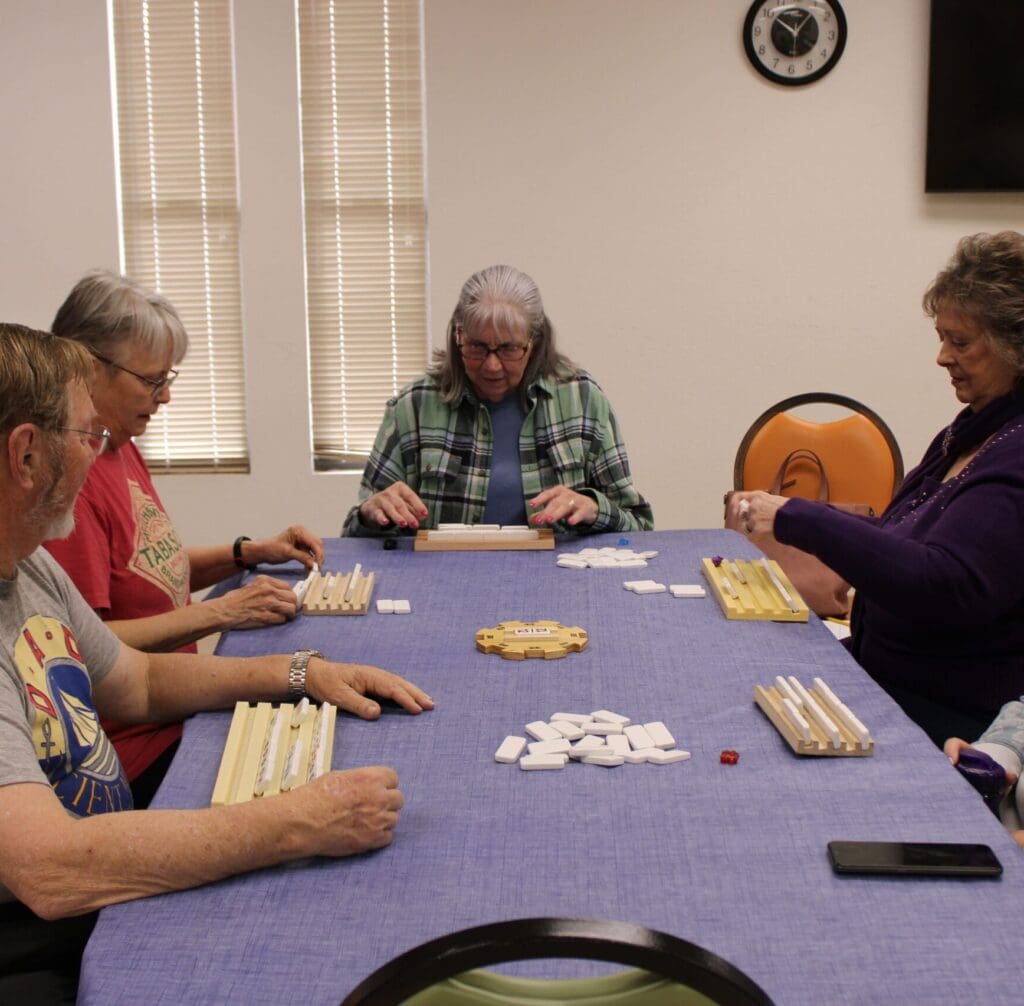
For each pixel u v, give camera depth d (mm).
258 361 3979
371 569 2219
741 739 1365
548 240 3857
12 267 3967
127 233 3984
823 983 896
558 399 2547
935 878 1045
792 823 1154
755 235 3811
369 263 3973
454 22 3736
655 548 2352
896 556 1765
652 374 3924
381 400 4070
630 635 1772
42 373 1160
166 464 4098
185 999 893
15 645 1266
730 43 3695
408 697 1470
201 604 1855
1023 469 1751
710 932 968
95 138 3879
